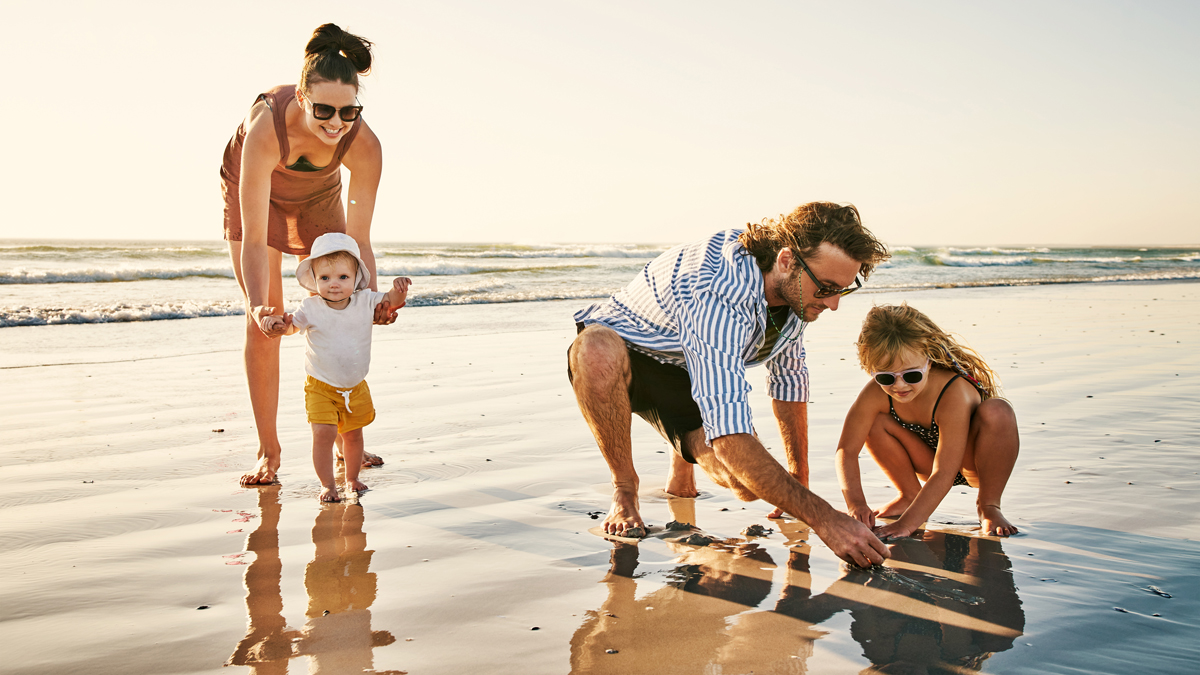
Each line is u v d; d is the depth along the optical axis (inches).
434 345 317.7
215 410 191.0
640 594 82.0
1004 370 238.7
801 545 98.7
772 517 110.7
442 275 759.7
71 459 144.6
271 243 141.0
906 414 111.5
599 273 791.7
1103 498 114.6
